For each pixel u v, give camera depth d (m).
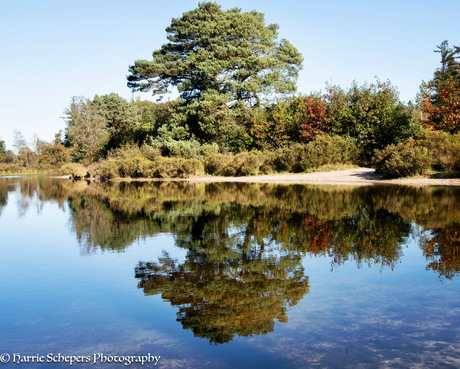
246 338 2.53
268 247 5.10
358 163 21.83
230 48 31.81
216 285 3.62
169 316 2.94
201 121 31.94
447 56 50.12
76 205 11.61
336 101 23.95
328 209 8.52
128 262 4.61
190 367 2.17
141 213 9.07
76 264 4.60
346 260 4.33
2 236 6.65
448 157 15.05
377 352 2.29
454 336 2.48
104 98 56.94
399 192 11.45
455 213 7.37
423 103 21.61
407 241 5.15
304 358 2.24
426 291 3.29
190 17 39.22
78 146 53.41
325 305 3.04
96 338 2.61
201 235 6.12
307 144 22.47
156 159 29.42
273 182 18.44
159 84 38.75
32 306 3.23
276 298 3.23
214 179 23.41
